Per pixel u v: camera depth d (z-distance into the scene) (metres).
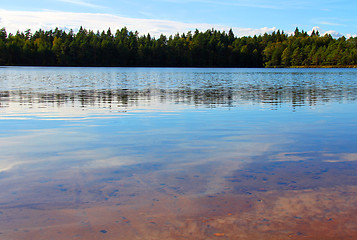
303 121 8.00
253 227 2.60
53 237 2.45
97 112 9.53
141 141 5.71
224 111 9.86
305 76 43.69
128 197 3.16
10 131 6.63
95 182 3.58
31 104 11.39
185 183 3.55
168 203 3.03
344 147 5.25
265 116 8.86
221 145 5.41
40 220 2.70
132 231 2.54
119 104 11.57
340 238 2.45
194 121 7.98
